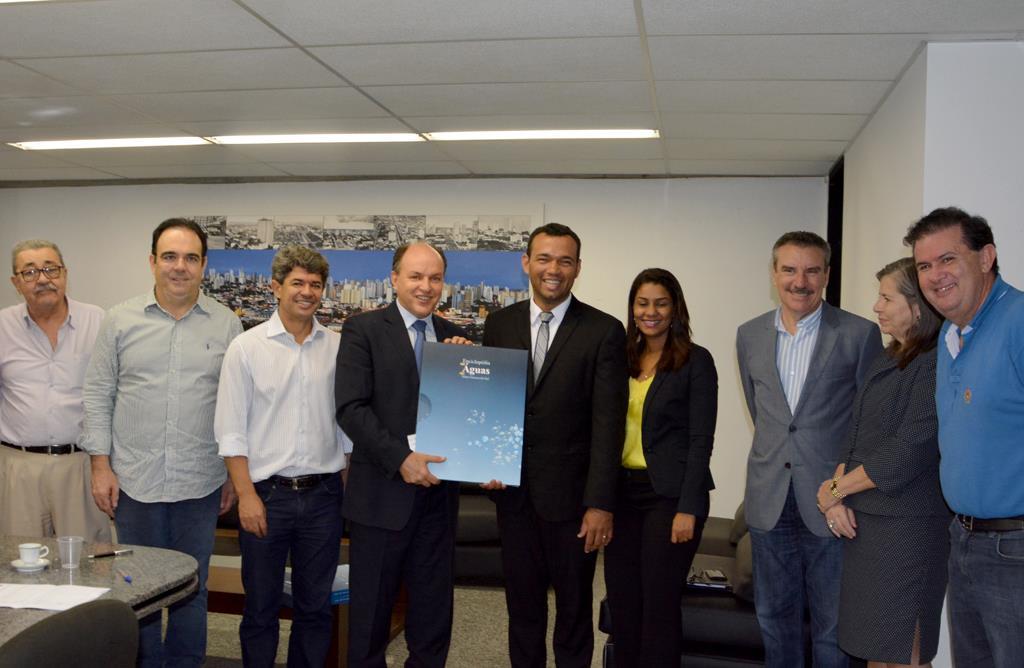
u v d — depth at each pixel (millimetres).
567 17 3041
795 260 2615
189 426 2893
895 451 2193
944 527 2225
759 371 2775
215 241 6344
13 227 6703
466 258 6012
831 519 2369
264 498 2727
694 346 2807
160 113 4484
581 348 2633
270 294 6266
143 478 2846
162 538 2889
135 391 2865
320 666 2820
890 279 2301
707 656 3018
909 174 3389
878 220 3969
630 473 2789
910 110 3400
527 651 2693
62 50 3504
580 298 5914
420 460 2506
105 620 1407
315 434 2775
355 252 6152
